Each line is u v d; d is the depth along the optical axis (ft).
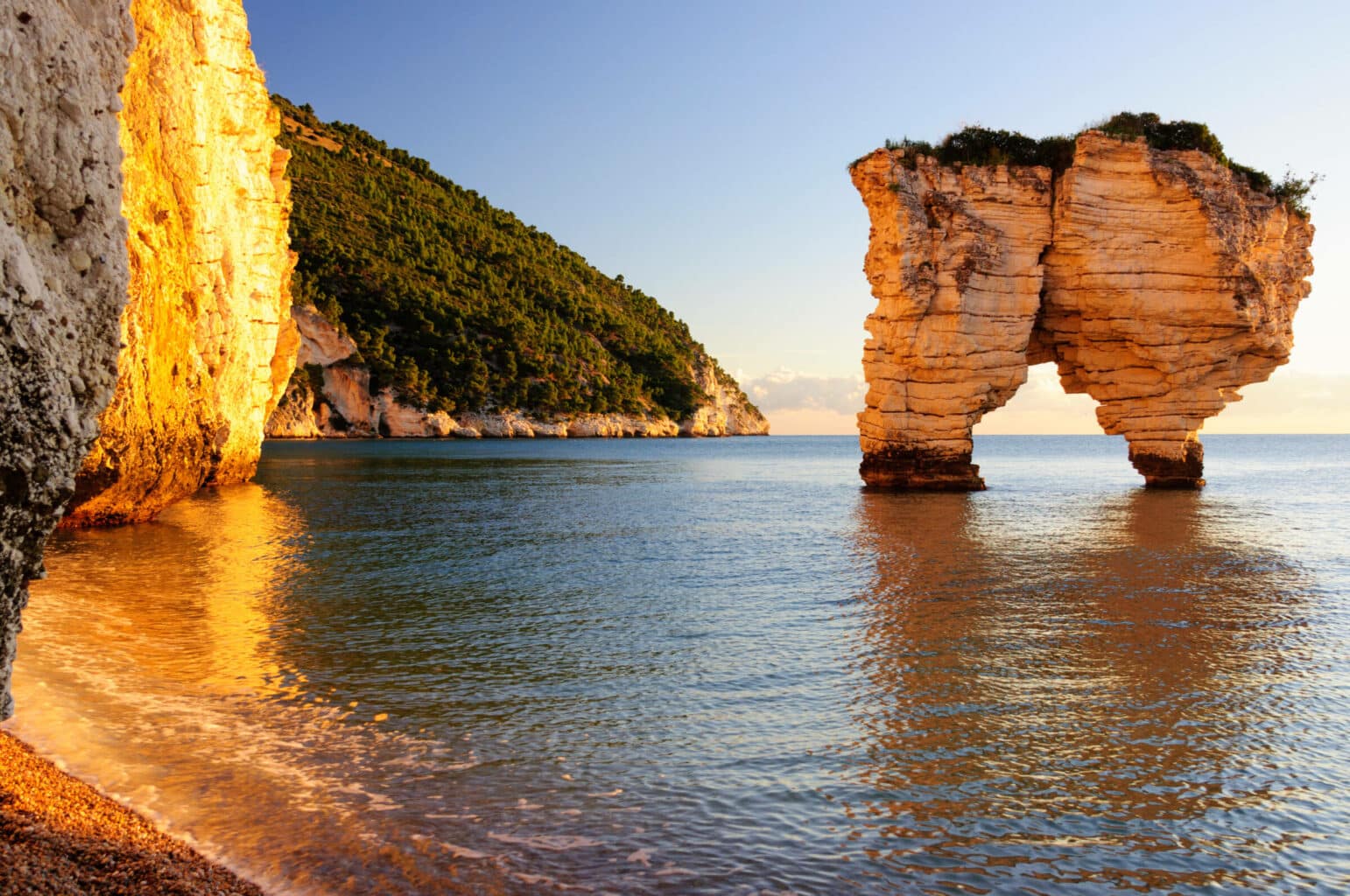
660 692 35.78
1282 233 120.06
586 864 22.48
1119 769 28.40
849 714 33.22
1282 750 30.01
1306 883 22.18
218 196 102.73
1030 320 117.50
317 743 29.84
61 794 24.18
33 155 17.12
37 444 16.67
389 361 424.05
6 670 17.28
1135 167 114.01
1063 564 66.59
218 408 101.60
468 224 593.01
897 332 118.73
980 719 32.71
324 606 51.29
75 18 18.33
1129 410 127.03
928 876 22.22
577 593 55.88
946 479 122.52
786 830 24.34
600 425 507.71
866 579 60.64
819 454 359.66
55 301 17.31
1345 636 44.50
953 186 116.16
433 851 22.85
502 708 33.73
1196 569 64.18
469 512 106.22
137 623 45.16
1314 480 175.73
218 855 22.07
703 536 84.89
